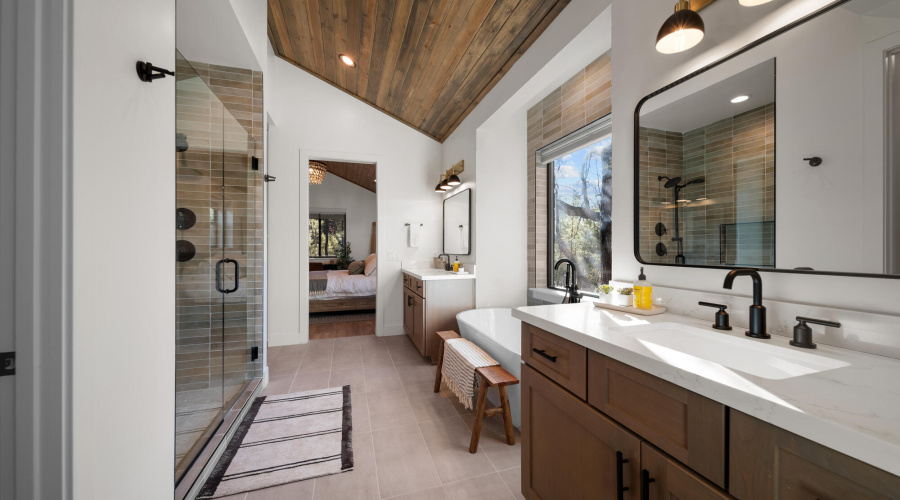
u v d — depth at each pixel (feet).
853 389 1.90
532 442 4.05
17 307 2.07
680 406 2.25
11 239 2.07
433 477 4.93
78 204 2.20
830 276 2.79
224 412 6.48
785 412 1.65
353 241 26.32
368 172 20.13
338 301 16.66
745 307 3.31
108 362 2.52
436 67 8.93
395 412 6.87
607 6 5.17
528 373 4.14
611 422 2.84
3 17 2.04
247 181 7.70
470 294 10.41
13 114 2.05
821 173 2.78
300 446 5.68
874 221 2.48
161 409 3.31
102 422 2.46
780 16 3.11
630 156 4.77
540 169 10.34
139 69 2.89
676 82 4.06
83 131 2.23
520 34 6.93
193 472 4.82
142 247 2.97
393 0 6.95
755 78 3.28
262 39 8.12
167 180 3.40
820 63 2.79
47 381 2.10
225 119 6.76
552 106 9.41
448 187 12.16
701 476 2.12
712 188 3.68
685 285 4.03
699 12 3.87
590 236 8.69
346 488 4.71
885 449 1.32
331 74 11.50
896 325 2.38
